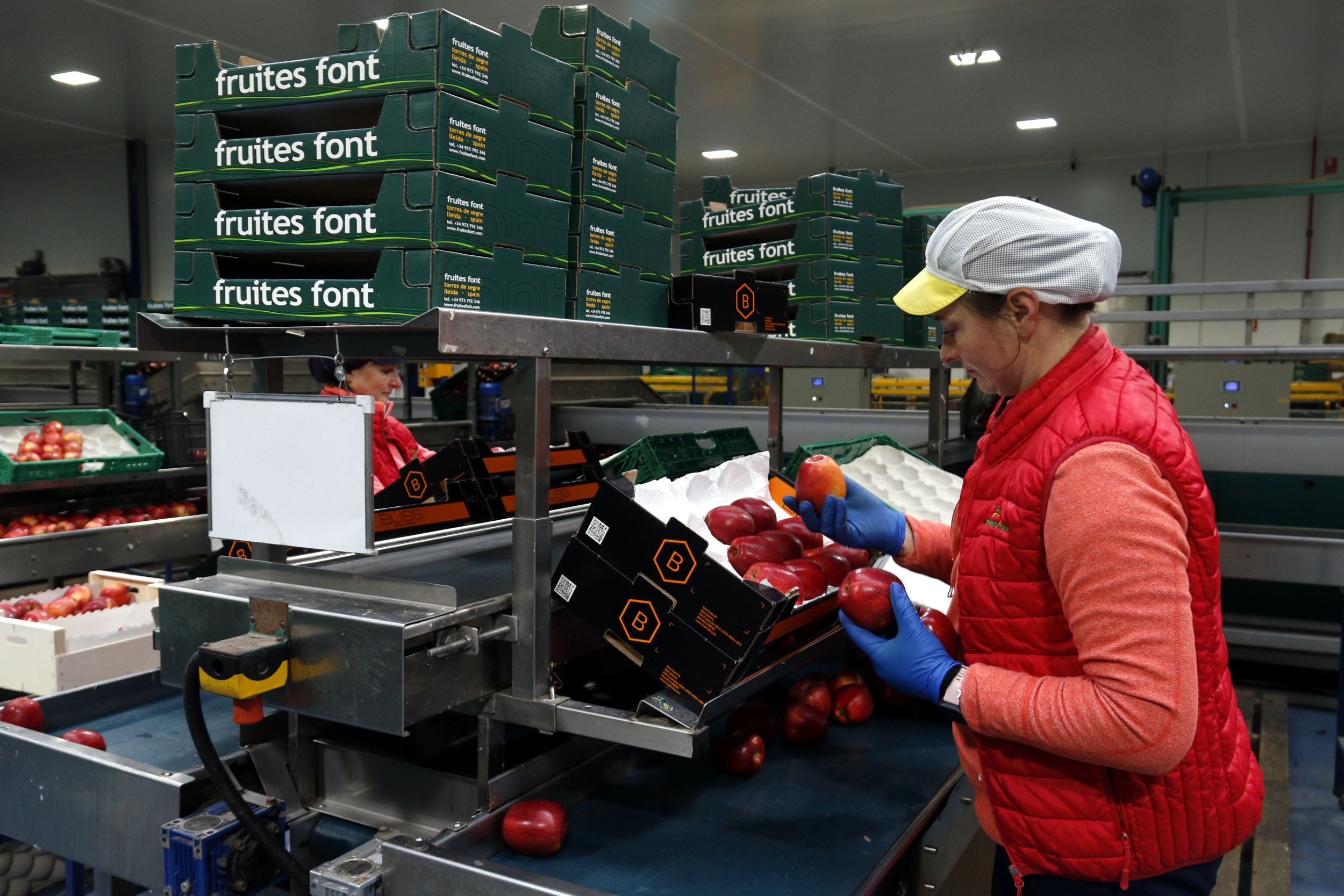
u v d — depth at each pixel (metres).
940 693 1.07
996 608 1.06
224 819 1.30
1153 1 6.00
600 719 1.25
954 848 1.52
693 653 1.24
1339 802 3.13
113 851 1.37
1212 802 1.02
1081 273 1.00
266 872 1.31
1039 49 6.97
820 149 10.30
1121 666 0.92
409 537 1.74
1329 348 3.76
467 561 1.59
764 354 1.91
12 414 4.70
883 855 1.36
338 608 1.22
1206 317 4.10
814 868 1.32
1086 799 1.03
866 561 1.79
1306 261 9.59
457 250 1.23
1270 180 9.66
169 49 7.46
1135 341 8.16
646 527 1.28
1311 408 5.70
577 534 1.33
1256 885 2.59
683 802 1.52
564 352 1.32
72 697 1.72
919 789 1.59
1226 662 1.06
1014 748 1.06
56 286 11.60
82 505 4.77
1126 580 0.92
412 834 1.33
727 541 1.74
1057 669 1.03
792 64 7.44
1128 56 7.06
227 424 1.34
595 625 1.31
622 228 1.57
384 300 1.23
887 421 4.85
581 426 5.62
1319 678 4.31
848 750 1.76
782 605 1.22
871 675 2.03
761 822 1.46
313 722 1.44
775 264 2.54
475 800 1.31
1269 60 7.08
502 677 1.34
